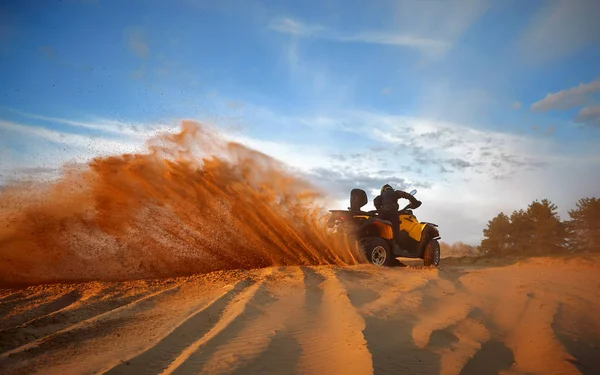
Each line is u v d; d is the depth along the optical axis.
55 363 2.97
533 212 14.17
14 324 3.84
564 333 4.61
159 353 3.20
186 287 5.32
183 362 2.99
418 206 9.84
